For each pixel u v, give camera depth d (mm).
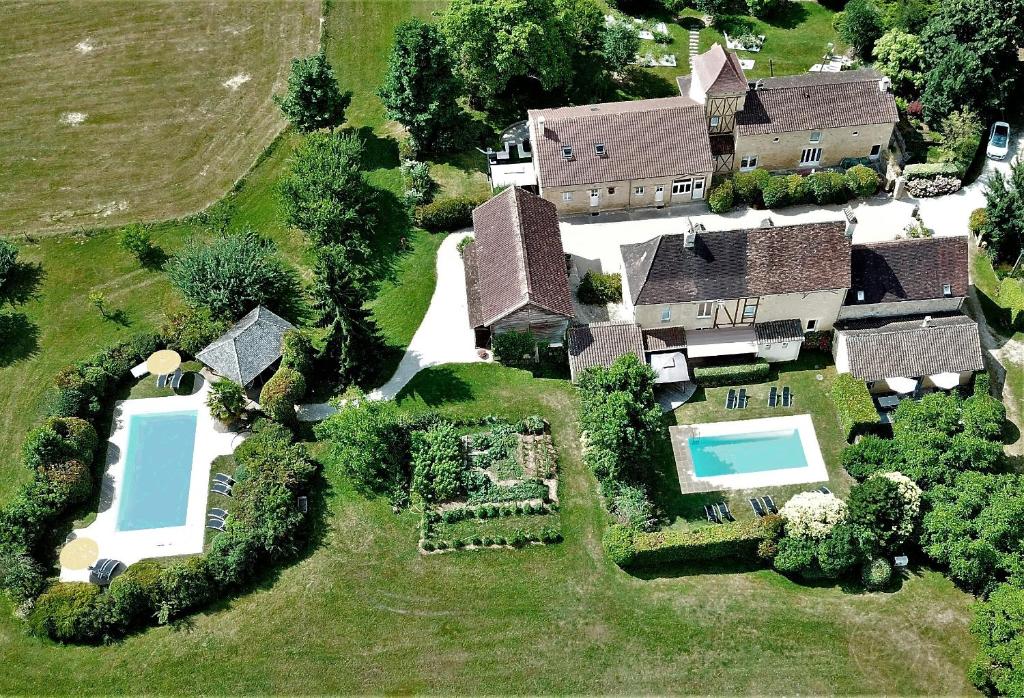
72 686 52875
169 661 53812
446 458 61625
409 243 78062
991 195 73562
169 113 88438
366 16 99188
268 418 64688
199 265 70188
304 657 54062
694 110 78500
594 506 60844
